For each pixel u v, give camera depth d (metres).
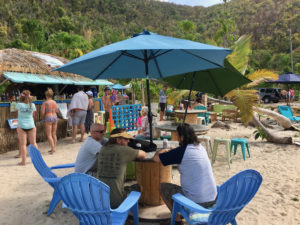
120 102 22.25
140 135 6.55
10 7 128.50
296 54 65.25
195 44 3.00
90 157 3.94
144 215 3.74
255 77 9.78
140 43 2.91
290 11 132.50
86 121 10.21
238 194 2.62
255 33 121.88
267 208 4.16
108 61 3.66
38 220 3.79
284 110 13.18
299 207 4.20
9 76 7.99
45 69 9.46
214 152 6.80
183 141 3.11
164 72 4.06
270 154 7.61
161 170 3.99
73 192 2.57
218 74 4.29
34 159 3.65
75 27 122.06
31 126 6.66
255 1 181.62
